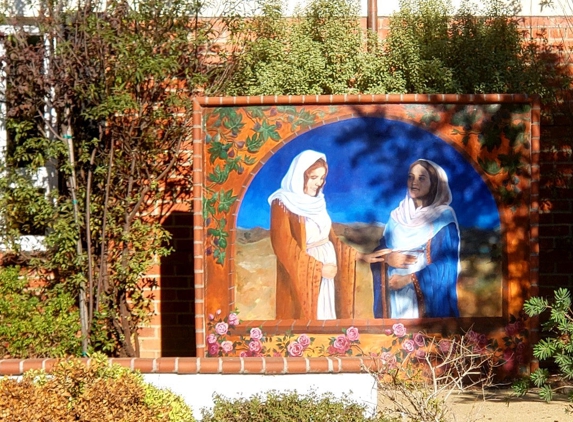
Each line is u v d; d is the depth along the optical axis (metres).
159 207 10.95
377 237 9.68
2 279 9.80
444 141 9.65
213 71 10.58
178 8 10.34
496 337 9.64
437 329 9.63
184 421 6.52
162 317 11.05
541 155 10.94
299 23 10.67
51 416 5.96
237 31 10.64
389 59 10.41
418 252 9.67
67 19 10.07
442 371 9.50
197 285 9.48
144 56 9.93
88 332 10.28
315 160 9.67
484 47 10.37
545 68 10.78
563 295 7.90
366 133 9.66
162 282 11.05
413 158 9.67
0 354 9.47
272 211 9.66
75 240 10.34
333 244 9.67
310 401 6.70
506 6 10.88
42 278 10.65
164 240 10.76
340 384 7.20
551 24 11.09
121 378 6.46
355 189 9.68
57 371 6.45
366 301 9.66
